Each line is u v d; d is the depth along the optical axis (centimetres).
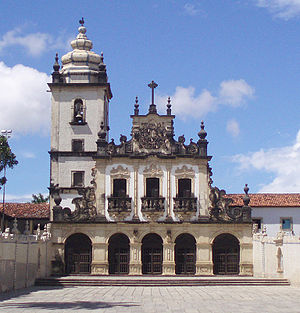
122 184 5016
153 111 5216
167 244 4872
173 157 5009
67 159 5534
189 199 4919
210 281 4356
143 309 2773
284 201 5597
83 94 5684
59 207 4941
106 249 4872
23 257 4053
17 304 2967
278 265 4412
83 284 4334
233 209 4922
